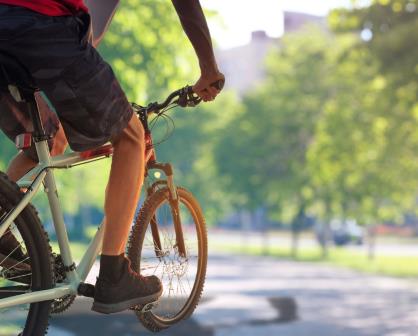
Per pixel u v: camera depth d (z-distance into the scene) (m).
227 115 76.00
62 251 3.39
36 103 3.28
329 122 49.59
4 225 3.07
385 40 34.19
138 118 3.58
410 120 42.47
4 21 3.04
